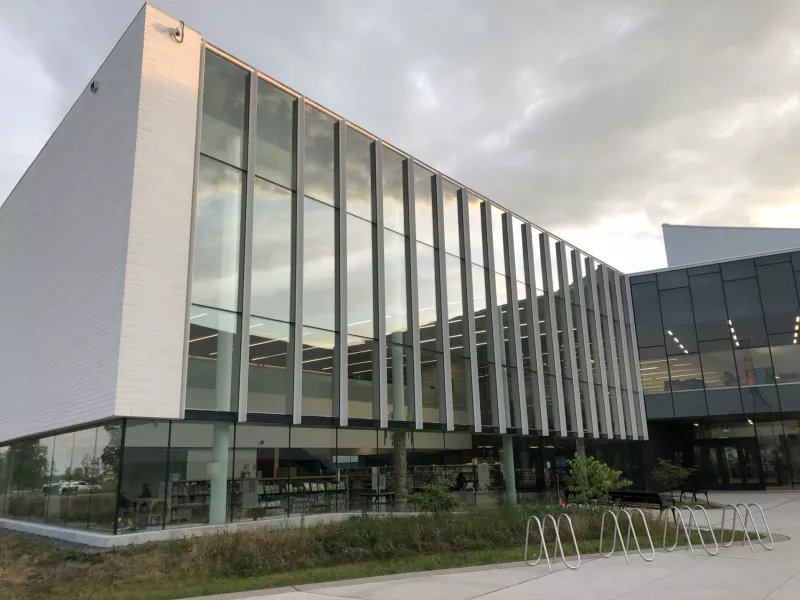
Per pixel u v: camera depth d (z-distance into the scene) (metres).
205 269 14.56
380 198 19.72
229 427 15.26
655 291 34.06
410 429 19.09
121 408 12.46
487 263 24.00
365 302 18.55
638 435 32.25
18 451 20.97
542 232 27.88
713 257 36.75
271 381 15.36
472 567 10.34
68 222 17.48
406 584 8.94
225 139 15.75
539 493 24.77
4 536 16.89
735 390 30.98
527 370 24.92
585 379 28.56
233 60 16.41
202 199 14.86
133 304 12.99
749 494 29.45
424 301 20.70
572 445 28.20
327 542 11.45
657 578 9.23
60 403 16.23
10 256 24.55
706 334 32.28
